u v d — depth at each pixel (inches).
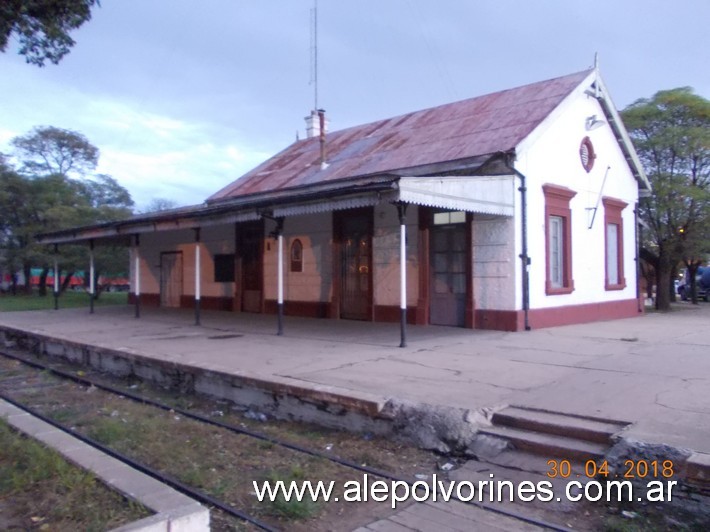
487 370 339.9
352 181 599.5
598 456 213.0
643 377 310.7
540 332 502.0
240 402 341.1
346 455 250.2
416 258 565.3
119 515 156.3
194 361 387.5
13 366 504.4
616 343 436.1
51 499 171.8
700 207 782.5
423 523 186.2
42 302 1047.6
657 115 782.5
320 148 772.6
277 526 185.8
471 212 512.7
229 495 208.4
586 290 610.9
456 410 256.4
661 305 833.5
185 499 162.9
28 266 1280.8
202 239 814.5
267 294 722.2
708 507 182.2
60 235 802.2
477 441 242.2
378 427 273.6
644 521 179.8
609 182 665.6
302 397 304.8
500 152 503.8
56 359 530.3
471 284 526.0
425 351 408.2
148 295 916.0
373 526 185.0
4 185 1184.8
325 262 650.8
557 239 577.3
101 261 1155.9
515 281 502.6
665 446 201.2
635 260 726.5
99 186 1444.4
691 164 790.5
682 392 275.6
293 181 700.0
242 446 264.8
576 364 352.5
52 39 331.9
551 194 552.4
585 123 617.0
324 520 189.8
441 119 689.6
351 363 368.5
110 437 275.9
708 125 776.3
